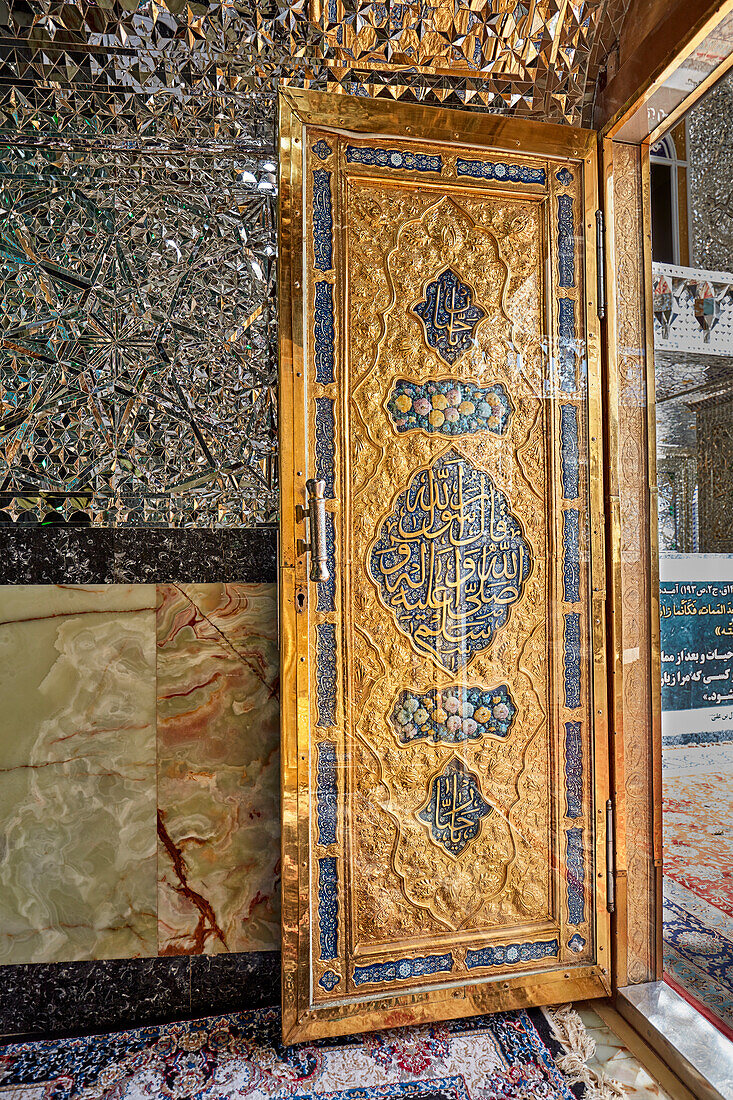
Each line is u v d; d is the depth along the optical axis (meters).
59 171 1.29
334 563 1.21
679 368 1.54
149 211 1.31
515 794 1.29
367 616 1.23
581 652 1.34
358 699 1.22
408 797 1.24
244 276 1.34
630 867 1.32
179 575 1.31
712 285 1.57
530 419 1.32
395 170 1.24
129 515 1.30
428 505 1.27
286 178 1.18
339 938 1.18
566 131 1.31
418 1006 1.18
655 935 1.32
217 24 1.26
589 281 1.34
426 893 1.23
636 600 1.36
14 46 1.23
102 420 1.30
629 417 1.37
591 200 1.34
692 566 1.58
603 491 1.36
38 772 1.27
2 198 1.28
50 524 1.28
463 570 1.28
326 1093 1.04
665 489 1.55
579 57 1.37
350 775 1.20
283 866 1.14
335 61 1.32
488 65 1.35
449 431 1.28
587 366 1.34
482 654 1.29
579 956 1.29
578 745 1.33
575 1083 1.05
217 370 1.33
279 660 1.26
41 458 1.29
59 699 1.28
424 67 1.34
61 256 1.30
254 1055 1.14
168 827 1.29
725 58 1.07
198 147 1.31
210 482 1.33
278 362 1.19
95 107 1.28
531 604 1.32
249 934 1.30
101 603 1.29
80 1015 1.26
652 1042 1.15
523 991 1.24
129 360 1.31
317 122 1.20
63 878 1.27
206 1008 1.28
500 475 1.31
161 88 1.29
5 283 1.28
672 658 1.57
